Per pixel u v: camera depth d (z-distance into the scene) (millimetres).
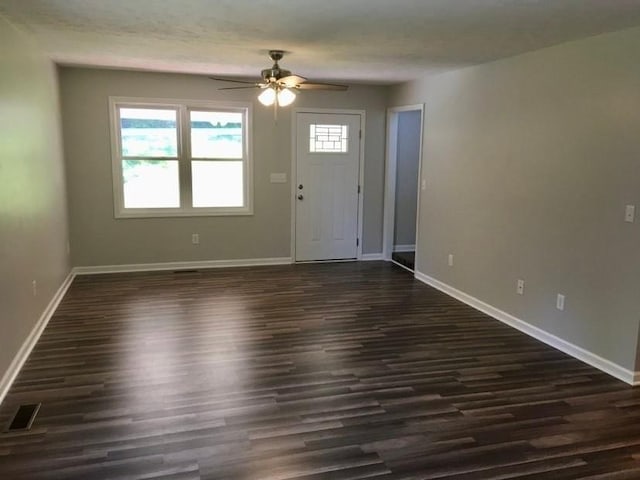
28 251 3961
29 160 4105
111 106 6098
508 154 4660
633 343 3480
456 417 3018
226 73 6062
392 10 3123
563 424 2963
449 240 5691
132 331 4332
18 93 3816
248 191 6805
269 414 3008
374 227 7418
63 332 4285
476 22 3375
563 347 4078
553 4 2928
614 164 3561
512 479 2447
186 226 6633
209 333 4320
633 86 3395
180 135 6426
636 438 2832
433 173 6000
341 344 4145
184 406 3080
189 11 3242
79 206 6191
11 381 3334
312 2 2988
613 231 3592
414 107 6395
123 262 6461
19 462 2510
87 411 3000
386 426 2902
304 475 2445
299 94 6777
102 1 3047
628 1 2840
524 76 4418
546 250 4234
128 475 2424
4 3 3104
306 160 6953
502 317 4809
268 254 7027
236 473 2451
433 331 4500
